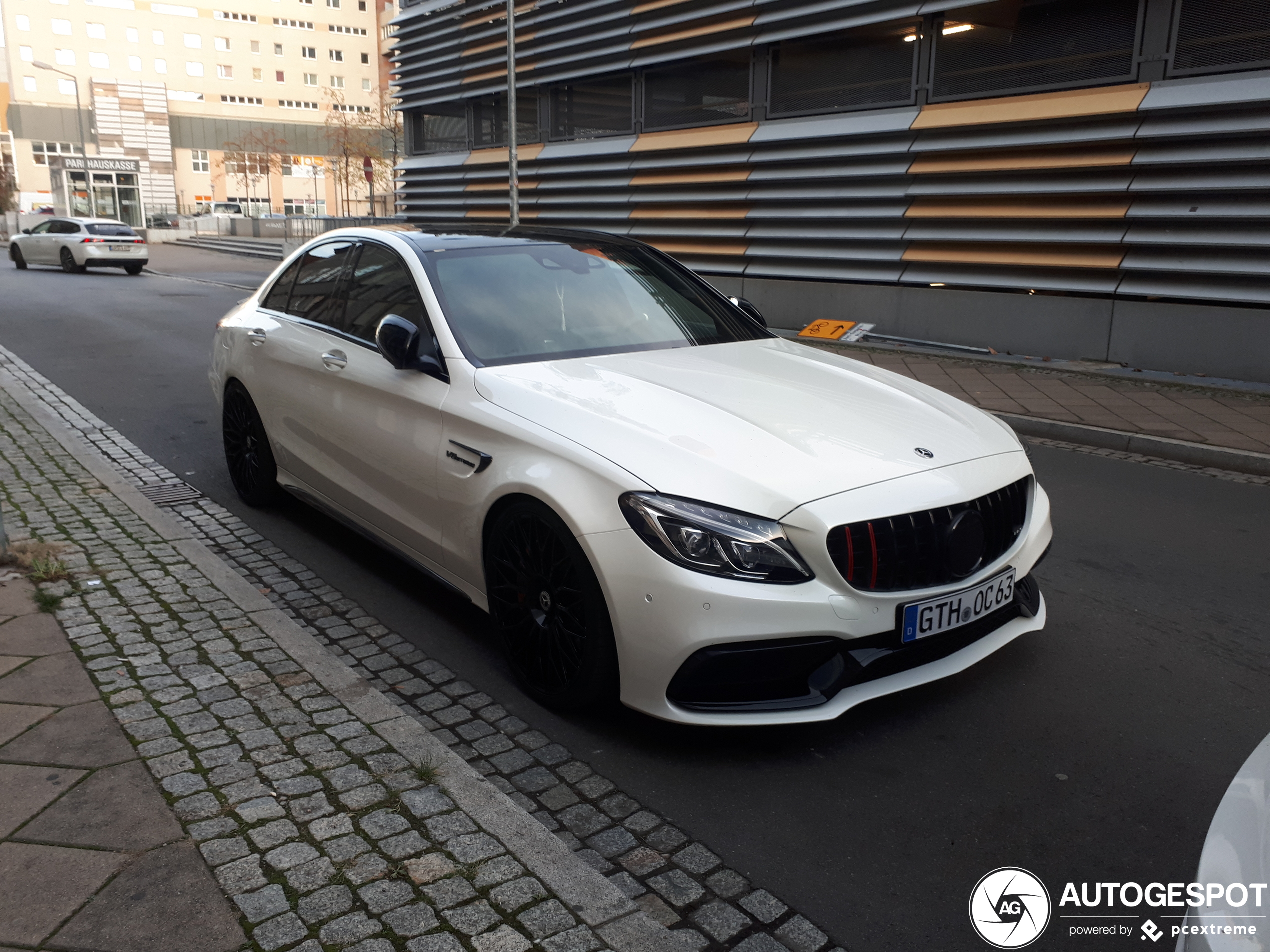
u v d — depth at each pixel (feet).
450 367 11.31
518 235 14.17
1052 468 21.59
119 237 79.66
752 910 7.23
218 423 23.84
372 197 105.29
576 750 9.40
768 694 8.96
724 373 11.36
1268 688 10.96
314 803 7.87
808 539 8.57
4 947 6.27
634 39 50.78
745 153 45.55
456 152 67.97
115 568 12.90
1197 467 21.66
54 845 7.27
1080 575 14.62
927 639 9.14
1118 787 8.94
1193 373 31.27
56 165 191.11
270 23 269.03
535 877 7.07
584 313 12.66
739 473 8.86
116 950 6.26
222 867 7.07
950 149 36.86
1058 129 33.88
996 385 29.99
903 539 8.96
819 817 8.41
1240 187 29.40
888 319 40.09
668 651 8.61
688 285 14.42
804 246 43.55
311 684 9.88
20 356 34.04
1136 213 31.83
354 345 13.23
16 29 240.94
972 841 8.13
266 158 237.86
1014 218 35.27
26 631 10.96
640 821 8.31
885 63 39.55
